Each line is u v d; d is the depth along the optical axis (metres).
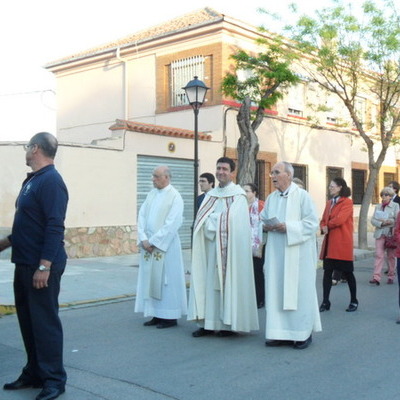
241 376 5.17
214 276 6.62
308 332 6.13
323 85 17.39
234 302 6.46
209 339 6.61
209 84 17.31
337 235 8.11
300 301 6.11
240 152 14.96
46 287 4.43
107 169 14.24
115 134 14.67
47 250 4.34
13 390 4.74
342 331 6.93
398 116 16.91
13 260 4.52
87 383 4.96
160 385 4.91
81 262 13.04
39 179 4.47
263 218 6.41
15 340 6.53
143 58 19.00
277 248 6.21
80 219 13.72
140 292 7.49
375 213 10.67
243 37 17.61
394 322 7.43
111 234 14.38
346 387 4.86
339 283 10.92
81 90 20.77
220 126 17.02
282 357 5.80
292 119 19.64
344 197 8.13
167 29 18.52
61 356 4.58
